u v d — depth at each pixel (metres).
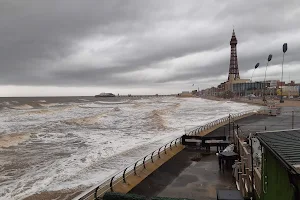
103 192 11.84
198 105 128.38
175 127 44.12
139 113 74.06
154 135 35.69
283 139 8.51
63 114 71.19
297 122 41.38
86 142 31.50
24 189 16.47
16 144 30.28
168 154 20.09
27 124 48.88
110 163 21.42
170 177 15.37
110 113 73.50
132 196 10.38
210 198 12.56
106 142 31.20
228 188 13.77
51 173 19.50
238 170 14.43
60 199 14.77
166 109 90.06
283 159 6.46
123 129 42.53
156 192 13.16
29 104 119.62
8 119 57.75
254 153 12.45
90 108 100.75
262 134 9.54
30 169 20.59
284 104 90.25
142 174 15.27
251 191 11.59
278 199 7.68
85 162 22.19
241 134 24.48
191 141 22.94
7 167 21.20
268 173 8.85
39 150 27.25
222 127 36.34
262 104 94.94
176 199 9.71
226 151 17.88
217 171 16.48
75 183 17.17
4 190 16.36
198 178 15.26
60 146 29.25
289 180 6.31
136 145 28.69
